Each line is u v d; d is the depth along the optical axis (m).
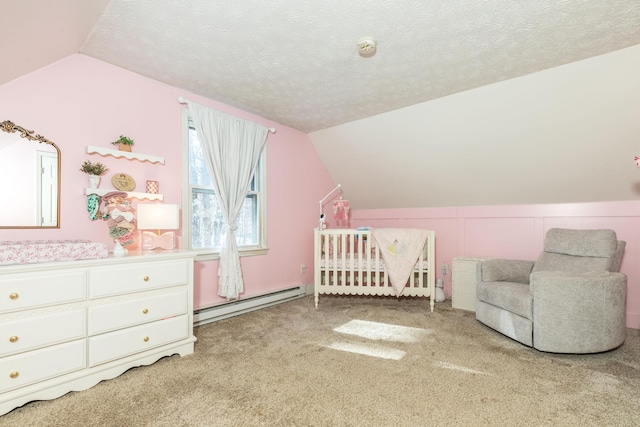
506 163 3.25
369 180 4.33
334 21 1.87
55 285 1.70
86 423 1.48
